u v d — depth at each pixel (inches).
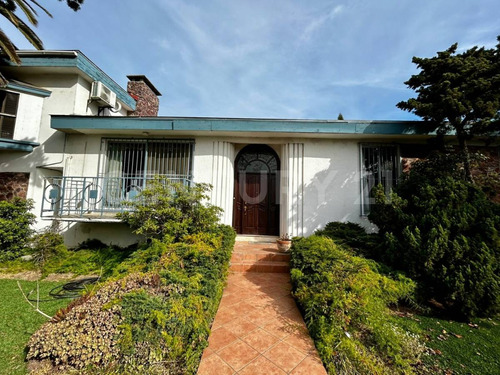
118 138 246.4
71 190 229.5
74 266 192.2
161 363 77.7
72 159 246.4
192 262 131.6
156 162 245.4
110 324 82.0
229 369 80.4
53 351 79.2
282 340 98.1
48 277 178.7
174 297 96.5
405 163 233.5
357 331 95.0
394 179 235.1
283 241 197.8
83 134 248.5
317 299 107.8
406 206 155.3
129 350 77.1
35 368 79.3
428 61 181.6
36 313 120.2
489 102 159.9
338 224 219.9
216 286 116.6
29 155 251.0
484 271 114.3
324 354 86.6
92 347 78.2
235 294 143.0
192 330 88.9
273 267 180.9
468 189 144.2
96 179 239.8
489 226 121.6
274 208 263.9
